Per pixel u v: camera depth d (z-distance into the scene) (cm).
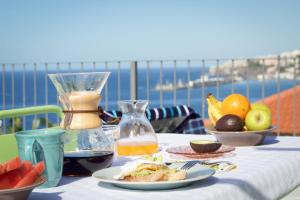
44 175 107
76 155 121
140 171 109
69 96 127
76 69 514
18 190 91
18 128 412
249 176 114
